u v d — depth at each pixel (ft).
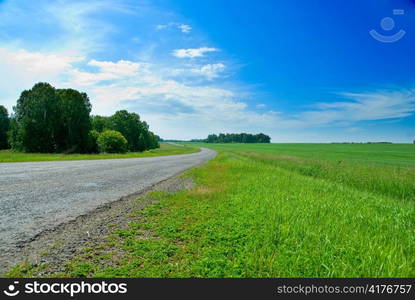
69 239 11.66
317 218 14.64
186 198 21.31
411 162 87.71
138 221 14.79
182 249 10.67
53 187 24.99
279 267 8.89
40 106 142.72
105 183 28.78
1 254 9.82
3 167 41.88
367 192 27.73
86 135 162.50
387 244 10.98
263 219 14.67
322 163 57.06
